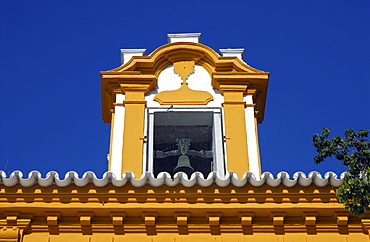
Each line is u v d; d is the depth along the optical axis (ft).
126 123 61.98
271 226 52.44
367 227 52.47
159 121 63.26
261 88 64.85
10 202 52.31
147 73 64.90
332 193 52.49
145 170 59.47
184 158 61.62
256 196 52.39
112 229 52.29
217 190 52.34
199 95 64.03
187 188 52.34
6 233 51.85
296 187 52.60
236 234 52.26
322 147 54.19
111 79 64.34
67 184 52.29
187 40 67.72
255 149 60.70
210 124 63.41
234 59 65.31
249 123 62.39
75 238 52.08
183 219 52.03
